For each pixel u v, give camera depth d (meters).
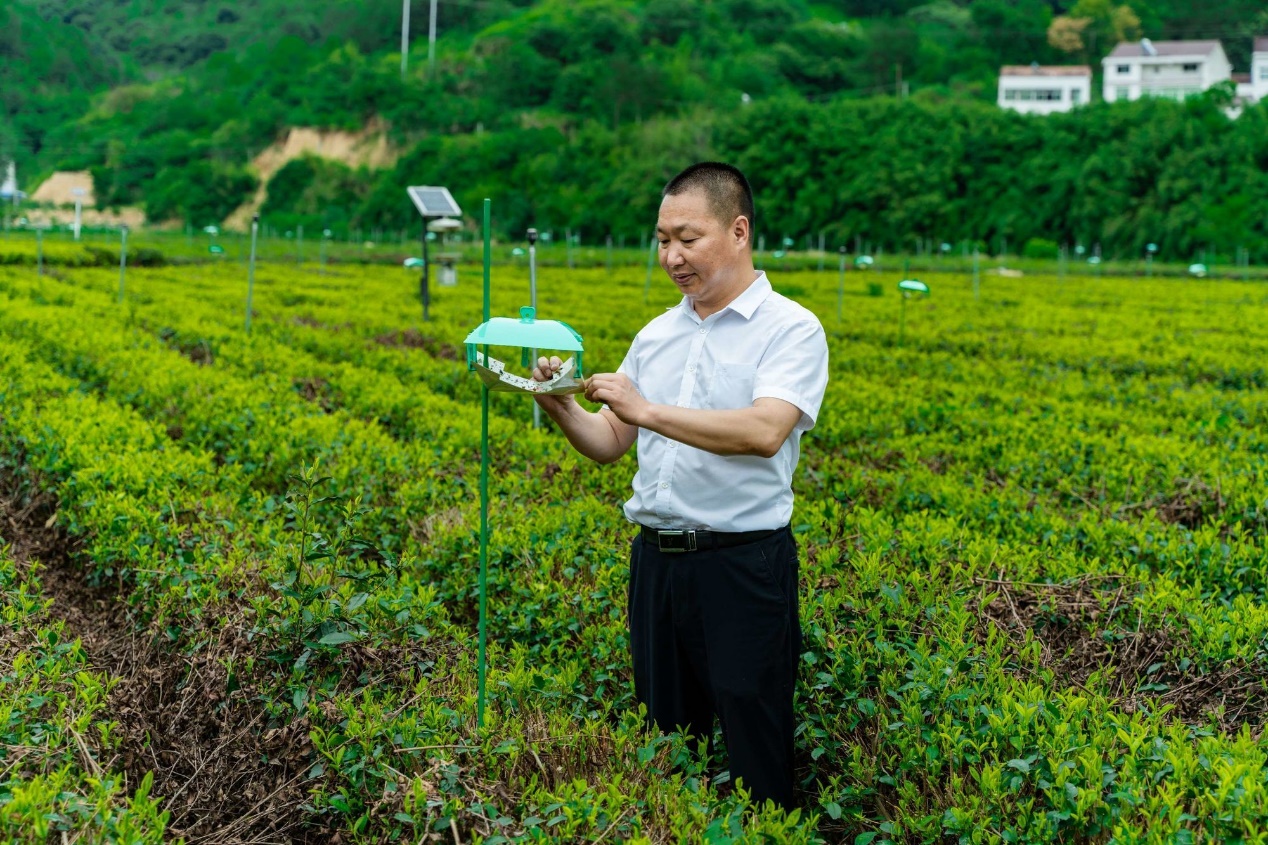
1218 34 127.00
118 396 11.99
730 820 4.11
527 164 89.19
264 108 110.75
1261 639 5.87
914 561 7.02
